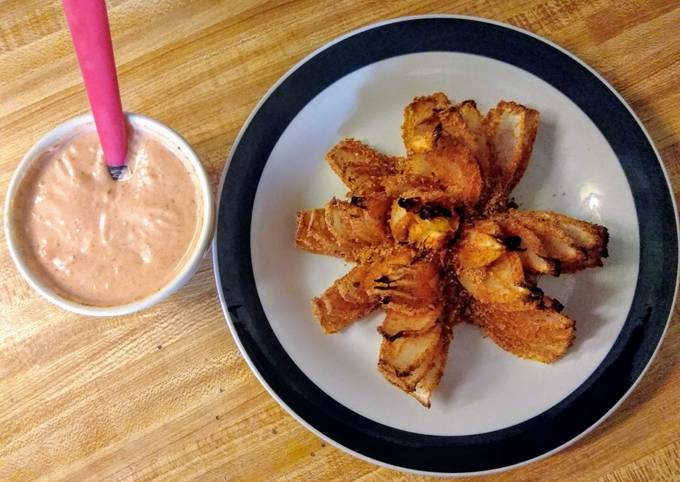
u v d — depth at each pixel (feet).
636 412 1.26
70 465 1.29
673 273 1.25
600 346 1.25
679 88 1.37
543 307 1.20
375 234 1.26
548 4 1.41
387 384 1.26
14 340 1.33
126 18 1.42
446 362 1.27
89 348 1.32
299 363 1.26
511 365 1.27
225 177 1.30
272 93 1.32
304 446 1.28
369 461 1.21
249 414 1.30
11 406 1.31
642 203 1.29
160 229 1.18
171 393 1.31
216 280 1.26
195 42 1.41
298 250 1.32
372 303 1.26
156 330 1.32
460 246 1.23
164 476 1.29
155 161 1.20
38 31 1.42
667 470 1.24
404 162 1.30
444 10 1.41
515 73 1.34
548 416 1.23
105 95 1.05
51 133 1.18
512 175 1.28
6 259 1.34
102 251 1.18
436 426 1.24
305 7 1.42
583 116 1.32
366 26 1.33
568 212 1.32
